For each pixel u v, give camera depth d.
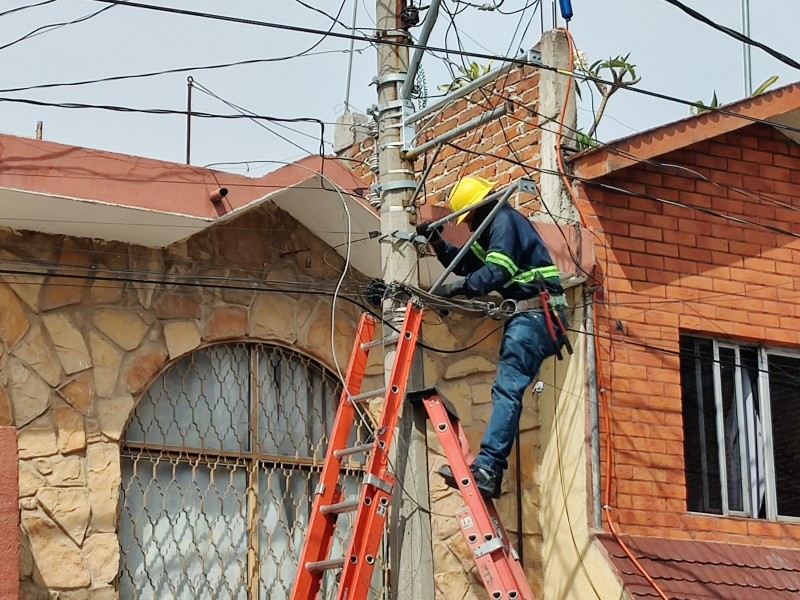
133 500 11.08
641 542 12.67
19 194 10.30
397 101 10.41
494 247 10.29
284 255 12.14
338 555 12.05
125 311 11.29
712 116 13.73
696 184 14.00
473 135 15.09
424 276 12.47
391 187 10.30
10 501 9.55
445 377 12.92
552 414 13.15
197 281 11.63
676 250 13.70
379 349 12.56
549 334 10.36
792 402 14.15
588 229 13.20
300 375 12.17
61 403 10.82
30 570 10.36
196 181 11.00
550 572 12.83
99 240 11.29
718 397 13.76
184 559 11.20
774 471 13.83
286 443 11.95
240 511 11.58
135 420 11.23
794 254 14.35
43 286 11.00
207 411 11.61
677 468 13.12
